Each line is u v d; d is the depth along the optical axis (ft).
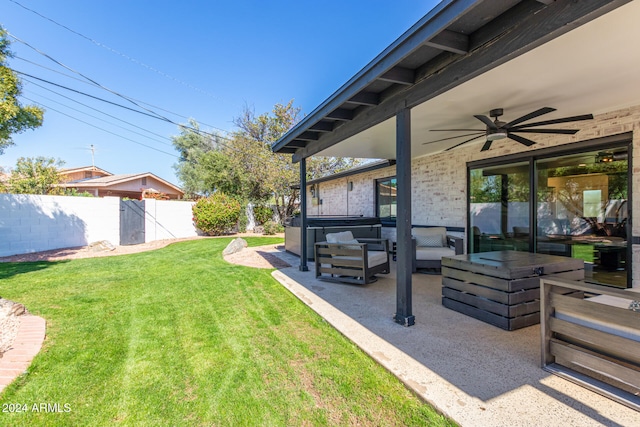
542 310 7.95
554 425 5.96
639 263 12.66
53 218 30.86
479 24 7.65
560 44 7.62
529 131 13.52
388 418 6.50
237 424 6.48
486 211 20.33
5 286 17.38
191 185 75.51
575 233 15.26
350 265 17.15
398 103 11.18
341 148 21.16
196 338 10.66
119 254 29.66
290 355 9.35
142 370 8.61
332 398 7.25
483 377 7.68
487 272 11.28
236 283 18.20
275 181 51.75
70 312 13.21
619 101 12.39
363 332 10.64
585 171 14.82
